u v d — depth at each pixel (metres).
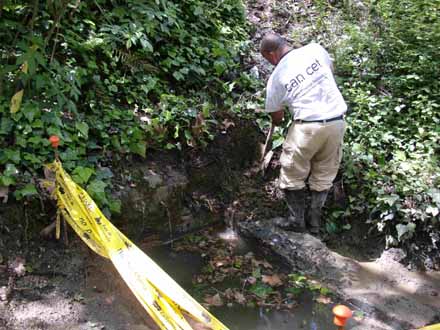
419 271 4.18
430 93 5.09
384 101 5.05
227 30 5.47
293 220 4.36
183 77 4.82
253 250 4.34
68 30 4.45
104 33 4.65
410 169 4.54
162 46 4.98
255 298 3.77
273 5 6.20
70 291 3.45
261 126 4.87
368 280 4.00
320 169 4.21
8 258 3.49
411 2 5.95
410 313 3.65
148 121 4.45
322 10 6.07
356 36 5.56
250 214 4.52
